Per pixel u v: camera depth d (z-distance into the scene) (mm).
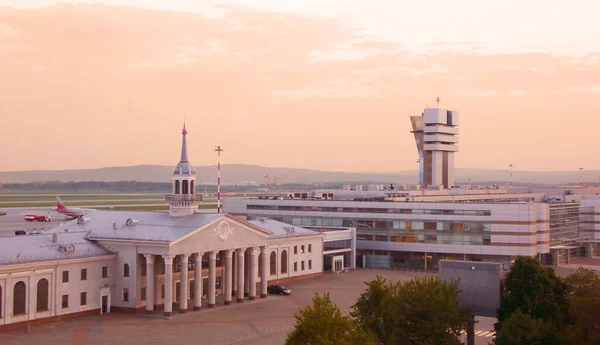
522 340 87750
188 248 122125
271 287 146875
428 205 195500
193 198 134375
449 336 89312
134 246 120688
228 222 131375
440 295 89688
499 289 98125
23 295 107250
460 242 192500
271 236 157375
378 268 198125
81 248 119062
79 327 108500
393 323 89688
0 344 96000
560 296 99125
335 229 194250
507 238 187500
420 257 196625
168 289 118125
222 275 142375
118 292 122125
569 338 87438
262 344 101062
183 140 137500
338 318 76000
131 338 102250
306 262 169875
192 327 111250
